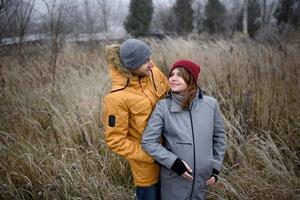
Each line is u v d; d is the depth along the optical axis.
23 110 4.06
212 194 2.82
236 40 6.85
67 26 7.76
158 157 2.03
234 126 3.47
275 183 2.78
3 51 6.01
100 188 2.92
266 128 3.49
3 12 5.46
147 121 2.11
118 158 3.23
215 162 2.18
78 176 2.96
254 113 3.68
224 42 6.28
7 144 3.38
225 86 4.11
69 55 6.60
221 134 2.24
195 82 2.03
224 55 5.09
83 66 5.87
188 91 2.02
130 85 2.07
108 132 2.07
